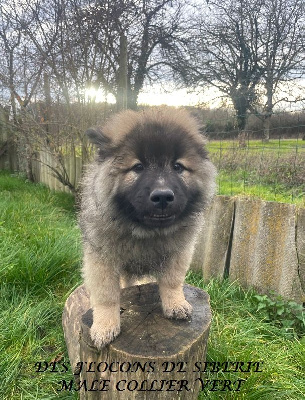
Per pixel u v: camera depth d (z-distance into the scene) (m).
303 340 0.59
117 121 0.45
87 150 1.25
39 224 1.02
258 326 0.63
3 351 0.54
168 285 0.45
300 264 0.68
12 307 0.64
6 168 2.21
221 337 0.57
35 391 0.50
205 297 0.51
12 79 1.59
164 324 0.43
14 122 1.58
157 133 0.40
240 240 0.76
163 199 0.37
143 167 0.40
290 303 0.67
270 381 0.49
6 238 0.86
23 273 0.72
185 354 0.38
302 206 0.72
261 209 0.73
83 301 0.57
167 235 0.43
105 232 0.41
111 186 0.41
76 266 0.80
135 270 0.46
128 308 0.47
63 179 1.34
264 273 0.72
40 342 0.58
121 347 0.39
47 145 1.38
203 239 0.83
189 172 0.42
